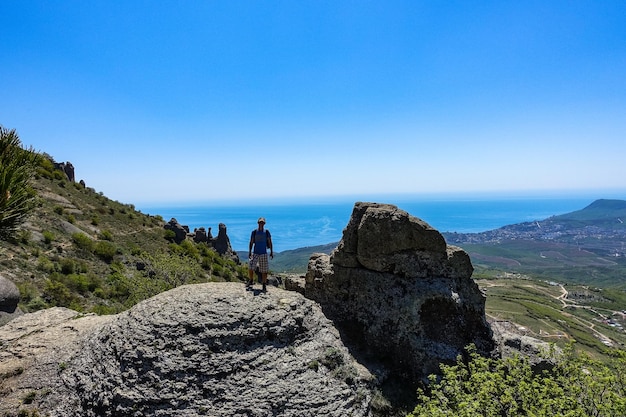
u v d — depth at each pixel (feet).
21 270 95.30
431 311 52.60
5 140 31.53
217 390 33.04
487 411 31.73
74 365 37.24
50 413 33.30
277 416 32.45
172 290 45.09
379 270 56.49
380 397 43.80
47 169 205.26
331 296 60.90
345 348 42.75
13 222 30.45
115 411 31.27
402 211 57.41
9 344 43.42
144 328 36.91
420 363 48.62
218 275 195.72
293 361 37.19
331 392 35.53
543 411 29.71
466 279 55.77
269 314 40.24
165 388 32.42
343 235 62.18
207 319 37.91
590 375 35.12
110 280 120.88
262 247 46.80
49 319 49.85
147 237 198.90
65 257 120.98
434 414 30.86
